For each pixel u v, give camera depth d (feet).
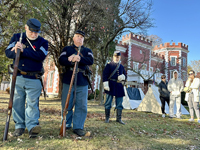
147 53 95.81
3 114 14.38
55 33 40.22
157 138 10.35
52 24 35.81
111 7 32.65
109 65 14.34
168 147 8.79
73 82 9.29
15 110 8.23
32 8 24.68
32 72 8.14
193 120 18.94
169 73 109.60
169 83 21.57
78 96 9.73
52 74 80.33
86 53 10.09
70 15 35.94
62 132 8.57
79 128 9.37
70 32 38.73
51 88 78.79
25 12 25.05
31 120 7.95
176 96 21.06
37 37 8.54
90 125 12.01
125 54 89.30
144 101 26.48
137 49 91.76
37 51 8.29
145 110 26.07
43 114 16.16
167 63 109.19
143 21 32.65
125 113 22.20
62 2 35.42
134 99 30.45
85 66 10.09
